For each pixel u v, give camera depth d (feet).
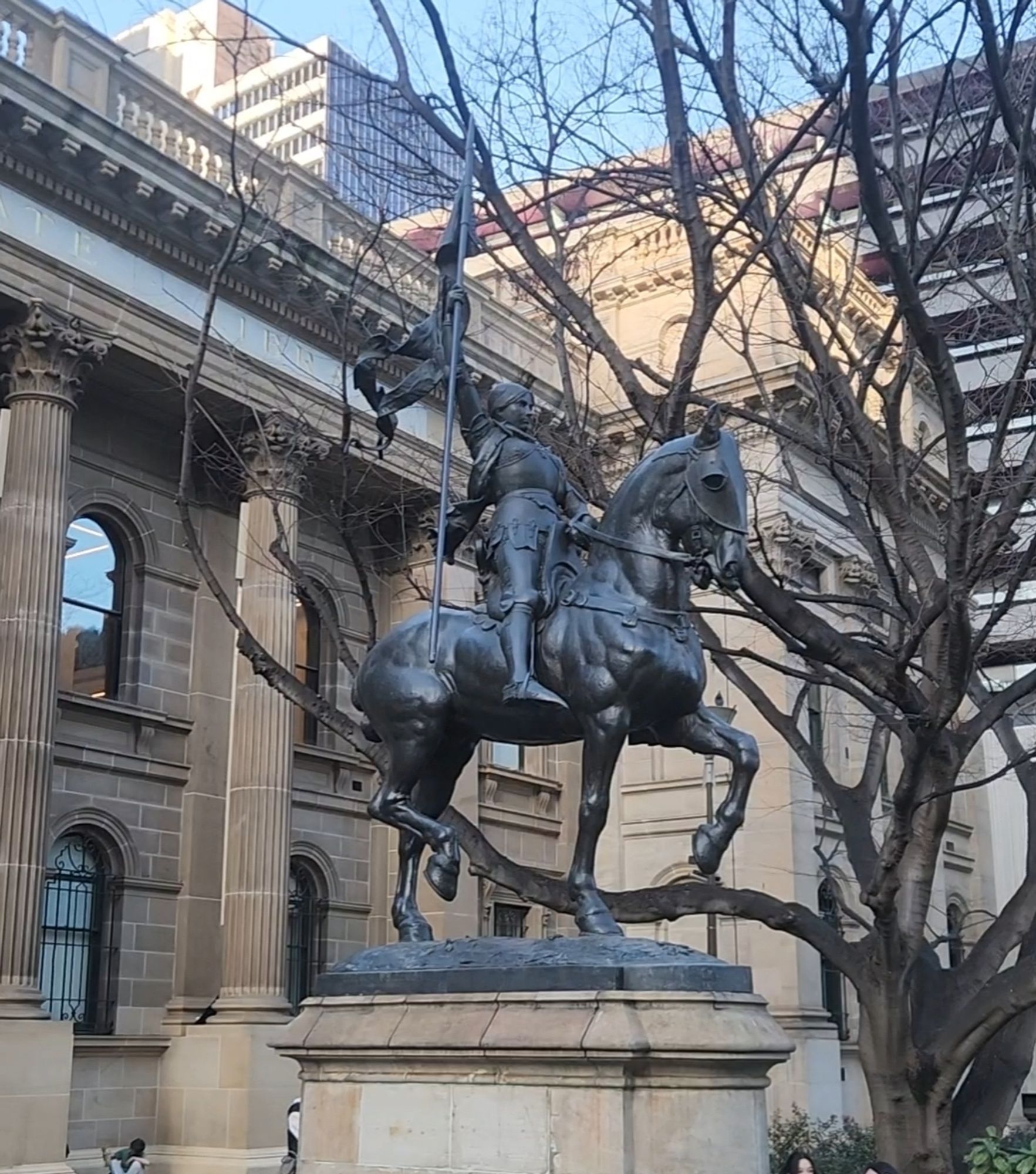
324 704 47.19
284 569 78.38
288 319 86.17
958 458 42.27
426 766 32.04
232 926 81.82
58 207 76.18
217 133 85.15
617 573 29.43
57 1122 65.51
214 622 90.68
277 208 69.46
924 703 44.27
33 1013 65.87
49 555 72.13
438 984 27.73
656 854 109.19
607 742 28.35
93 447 85.30
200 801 86.94
